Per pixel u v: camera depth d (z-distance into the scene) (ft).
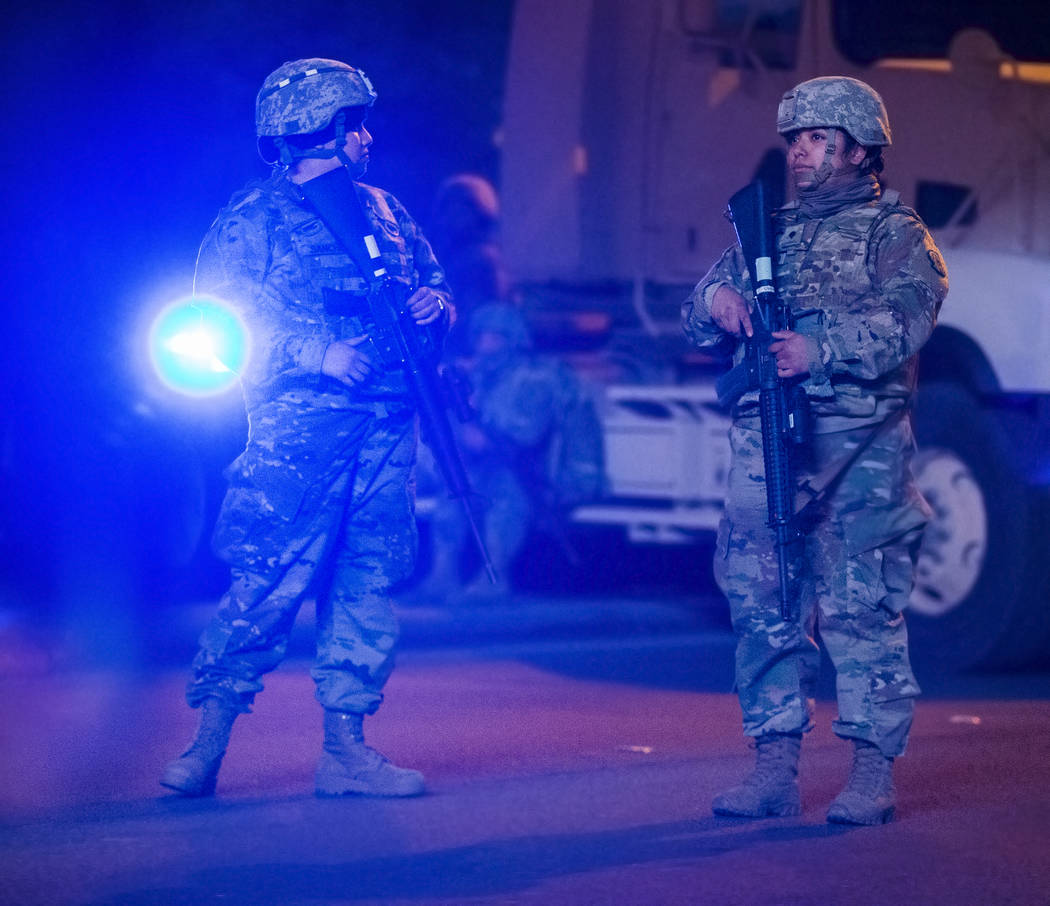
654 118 131.95
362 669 65.67
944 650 107.65
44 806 63.57
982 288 107.65
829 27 122.01
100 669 104.47
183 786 65.16
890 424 62.69
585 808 63.10
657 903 50.42
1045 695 96.17
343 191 65.31
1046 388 105.09
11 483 133.18
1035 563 104.73
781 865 54.60
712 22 128.47
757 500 62.64
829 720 84.02
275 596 65.57
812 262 62.54
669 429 126.82
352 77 66.18
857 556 62.03
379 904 50.29
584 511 130.72
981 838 58.34
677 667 105.60
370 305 65.31
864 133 62.59
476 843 57.72
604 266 135.54
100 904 50.31
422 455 132.16
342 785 65.57
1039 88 114.11
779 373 61.05
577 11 137.59
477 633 120.26
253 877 53.21
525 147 141.90
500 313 130.00
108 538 132.26
